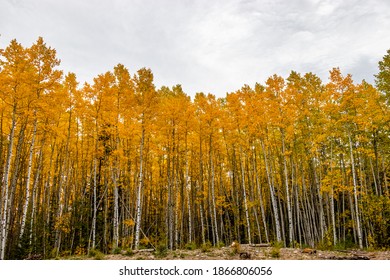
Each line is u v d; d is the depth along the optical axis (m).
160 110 16.38
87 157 21.80
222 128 20.33
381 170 23.19
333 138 19.17
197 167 24.06
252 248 12.30
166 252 11.25
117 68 16.97
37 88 13.88
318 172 22.69
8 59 13.72
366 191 20.25
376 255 10.77
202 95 21.50
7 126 15.70
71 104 16.70
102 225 19.73
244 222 22.70
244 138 19.53
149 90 15.96
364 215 17.91
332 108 17.27
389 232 14.78
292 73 21.16
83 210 20.14
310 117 19.02
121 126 15.68
